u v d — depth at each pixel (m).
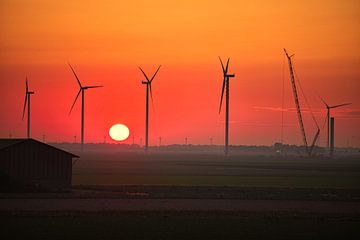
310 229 87.81
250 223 92.00
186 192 147.62
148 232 83.75
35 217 94.06
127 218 94.50
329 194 148.25
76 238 79.19
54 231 83.25
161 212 101.31
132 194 135.75
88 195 129.12
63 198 121.62
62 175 149.88
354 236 83.31
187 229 86.31
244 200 124.75
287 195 142.12
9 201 115.00
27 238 78.69
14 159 144.25
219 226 89.12
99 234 81.81
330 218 97.88
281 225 90.75
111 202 116.25
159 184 178.00
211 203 117.94
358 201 126.25
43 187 142.25
